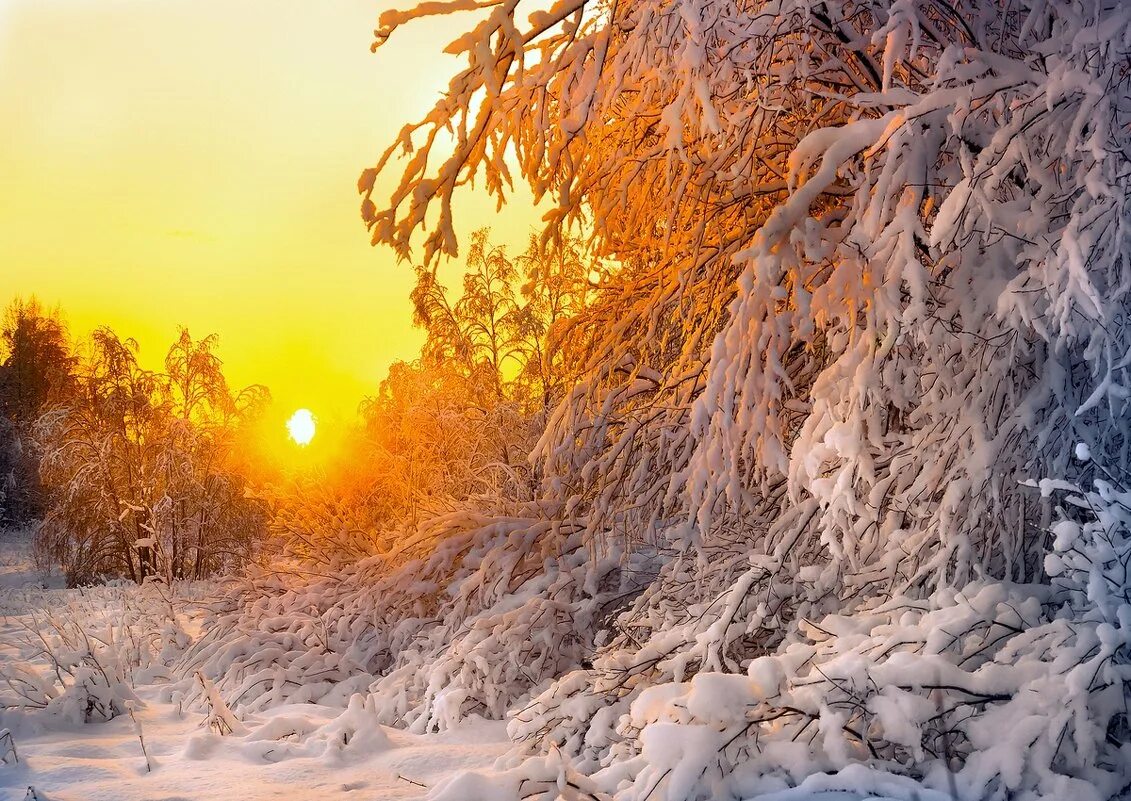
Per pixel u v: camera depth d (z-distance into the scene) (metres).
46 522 18.45
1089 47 3.73
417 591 7.58
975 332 4.36
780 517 5.11
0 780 4.57
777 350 4.65
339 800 4.17
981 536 4.43
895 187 4.11
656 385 6.74
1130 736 3.21
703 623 4.82
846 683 3.38
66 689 6.12
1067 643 3.40
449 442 11.10
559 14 3.92
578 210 5.89
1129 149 3.75
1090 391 4.32
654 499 6.42
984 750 3.14
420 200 3.90
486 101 4.04
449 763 4.81
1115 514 3.21
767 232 4.32
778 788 3.21
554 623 6.28
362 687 6.91
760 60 4.93
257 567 9.50
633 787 3.37
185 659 7.84
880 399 4.23
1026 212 4.14
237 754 5.07
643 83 5.23
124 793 4.29
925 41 4.61
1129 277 3.70
